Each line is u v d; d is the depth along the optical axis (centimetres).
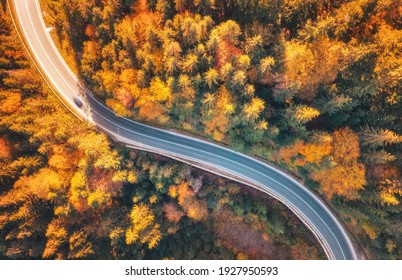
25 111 5056
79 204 5228
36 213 5391
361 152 4416
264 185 5462
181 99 4453
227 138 5134
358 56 3747
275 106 4528
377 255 4969
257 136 4588
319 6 3969
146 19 4272
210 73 3909
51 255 5353
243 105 4219
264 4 3747
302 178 5397
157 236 5353
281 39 3994
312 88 4162
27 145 5206
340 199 5003
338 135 4366
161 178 5266
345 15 3750
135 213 5262
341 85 4166
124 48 4497
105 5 4481
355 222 5000
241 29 4197
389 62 3672
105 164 4912
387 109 4116
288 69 3962
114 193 5341
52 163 5031
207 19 3950
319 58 3909
